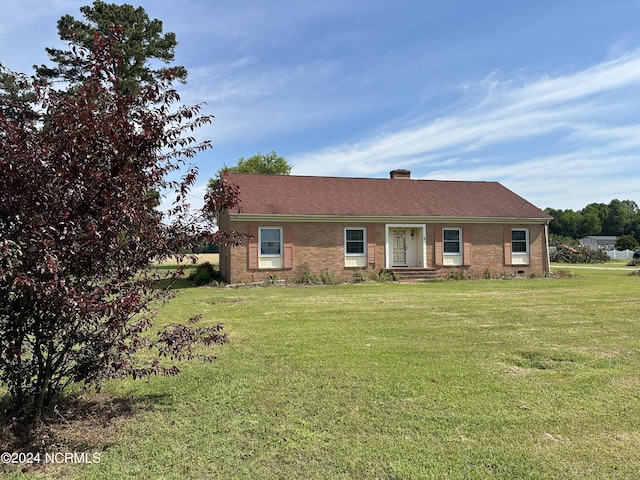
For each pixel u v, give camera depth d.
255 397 4.76
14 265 3.04
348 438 3.77
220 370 5.75
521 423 4.05
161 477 3.17
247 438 3.78
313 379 5.34
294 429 3.95
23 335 3.63
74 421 4.13
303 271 19.31
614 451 3.52
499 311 10.52
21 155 3.22
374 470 3.25
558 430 3.90
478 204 22.88
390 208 21.09
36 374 3.98
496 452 3.51
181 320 9.48
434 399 4.66
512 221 22.02
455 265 21.34
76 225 3.50
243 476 3.17
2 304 3.42
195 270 21.58
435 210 21.58
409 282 19.19
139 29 25.30
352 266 20.02
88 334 3.81
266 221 18.92
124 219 3.47
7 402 4.32
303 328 8.55
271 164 49.50
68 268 3.47
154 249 4.04
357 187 23.02
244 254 18.62
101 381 3.98
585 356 6.32
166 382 5.28
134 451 3.56
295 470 3.25
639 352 6.55
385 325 8.82
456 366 5.87
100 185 3.55
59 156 3.43
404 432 3.88
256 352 6.68
